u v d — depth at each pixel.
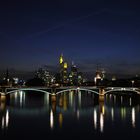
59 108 199.62
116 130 111.75
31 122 132.88
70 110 186.50
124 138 97.81
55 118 147.38
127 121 135.12
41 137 99.81
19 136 101.38
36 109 190.62
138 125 123.50
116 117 150.25
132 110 185.62
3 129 114.44
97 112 175.25
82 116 155.25
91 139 96.62
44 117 150.50
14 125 124.06
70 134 104.69
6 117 149.62
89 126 121.62
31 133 106.56
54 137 99.81
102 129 114.44
